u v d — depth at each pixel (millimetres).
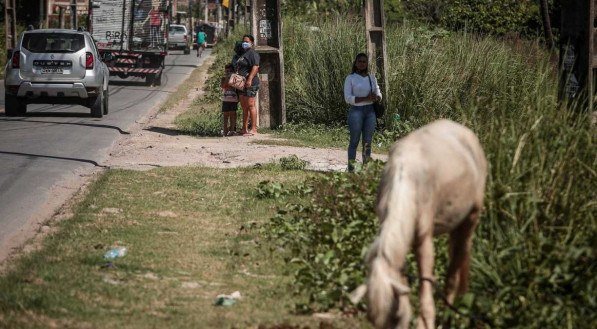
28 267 11070
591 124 11766
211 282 10891
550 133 10938
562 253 9375
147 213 14539
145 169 19062
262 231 13164
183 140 24672
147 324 9195
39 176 18094
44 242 12508
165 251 12148
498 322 8844
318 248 11812
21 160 20000
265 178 18125
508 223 10031
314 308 9898
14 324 8969
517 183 10195
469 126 11953
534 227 9891
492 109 12039
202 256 11969
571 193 10273
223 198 15961
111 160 20531
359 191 13500
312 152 22344
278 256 11977
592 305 8992
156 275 11078
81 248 12148
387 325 6969
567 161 10508
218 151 22203
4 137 23891
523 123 11227
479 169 8578
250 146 23297
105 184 17031
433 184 7770
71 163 19859
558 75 13312
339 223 12562
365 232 11359
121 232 13133
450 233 8766
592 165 10859
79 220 13859
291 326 9094
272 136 25781
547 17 21516
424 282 7715
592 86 13555
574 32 13781
